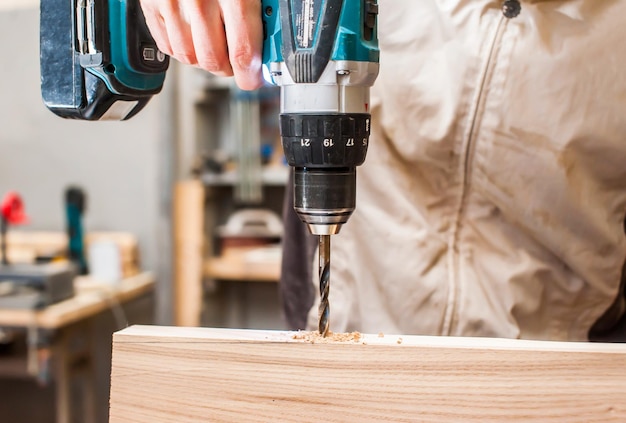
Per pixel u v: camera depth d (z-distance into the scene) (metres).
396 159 0.90
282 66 0.65
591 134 0.80
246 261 2.46
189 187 2.42
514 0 0.83
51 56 0.76
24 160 2.67
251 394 0.69
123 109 0.78
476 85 0.82
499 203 0.86
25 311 1.89
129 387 0.72
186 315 2.42
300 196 0.66
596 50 0.79
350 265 0.92
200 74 2.54
